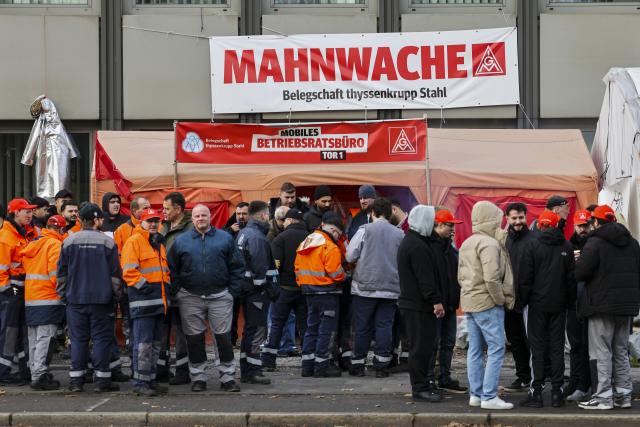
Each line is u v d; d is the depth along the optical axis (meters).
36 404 9.43
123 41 15.55
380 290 10.81
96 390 10.04
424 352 9.46
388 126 13.33
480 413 8.85
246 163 13.42
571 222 13.70
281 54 15.41
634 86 13.39
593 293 9.03
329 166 13.45
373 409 9.10
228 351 10.08
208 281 9.95
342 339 11.55
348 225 13.12
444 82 15.36
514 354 10.26
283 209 12.17
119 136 14.42
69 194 12.68
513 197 13.69
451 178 13.59
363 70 15.39
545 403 9.48
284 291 11.43
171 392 10.09
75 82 15.49
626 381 9.24
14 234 10.34
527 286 9.22
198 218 9.90
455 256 10.14
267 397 9.81
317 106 15.38
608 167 14.06
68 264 9.95
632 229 13.05
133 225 11.42
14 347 10.48
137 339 9.89
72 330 10.03
